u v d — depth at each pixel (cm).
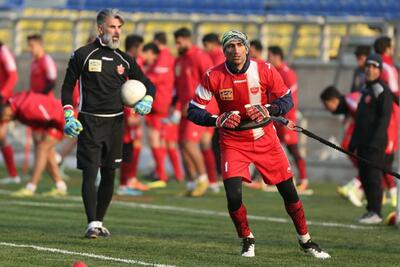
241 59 2386
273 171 2466
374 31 6200
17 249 2542
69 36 6756
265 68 2417
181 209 3809
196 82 4422
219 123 2383
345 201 4322
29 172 5594
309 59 5994
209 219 3453
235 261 2398
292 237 2930
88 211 2808
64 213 3531
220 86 2422
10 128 6294
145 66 5106
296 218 2502
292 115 4734
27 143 5531
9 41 6831
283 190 2489
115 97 2823
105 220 3344
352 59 5762
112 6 6712
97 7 6731
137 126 4491
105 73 2802
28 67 6588
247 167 2469
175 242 2758
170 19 6431
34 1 6881
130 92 2786
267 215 3638
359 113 3428
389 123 3400
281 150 2475
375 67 3400
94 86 2803
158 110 4906
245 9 6344
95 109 2808
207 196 4412
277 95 2433
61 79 6512
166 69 4856
